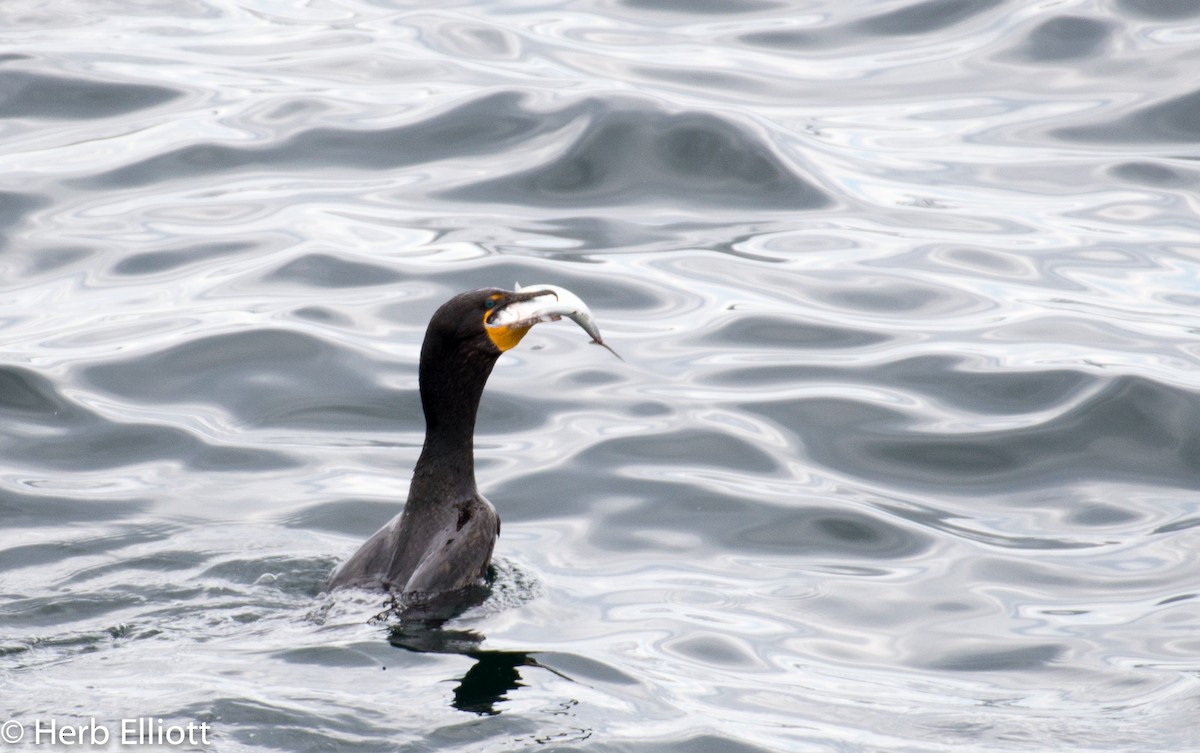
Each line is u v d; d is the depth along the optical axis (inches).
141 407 517.3
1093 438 503.5
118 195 679.7
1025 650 378.9
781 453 494.3
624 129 728.3
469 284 603.2
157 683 322.3
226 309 581.6
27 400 518.0
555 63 824.9
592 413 521.0
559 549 430.9
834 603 404.2
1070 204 690.8
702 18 912.9
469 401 388.2
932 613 400.2
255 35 879.7
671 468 483.5
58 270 613.9
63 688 319.0
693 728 323.3
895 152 739.4
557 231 658.2
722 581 415.5
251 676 328.8
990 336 572.4
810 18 906.1
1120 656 374.6
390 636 353.7
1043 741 327.9
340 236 644.1
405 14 922.7
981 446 500.1
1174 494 473.4
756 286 616.7
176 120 748.0
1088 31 847.7
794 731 328.2
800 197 695.1
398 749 299.9
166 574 397.7
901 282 618.8
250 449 492.1
